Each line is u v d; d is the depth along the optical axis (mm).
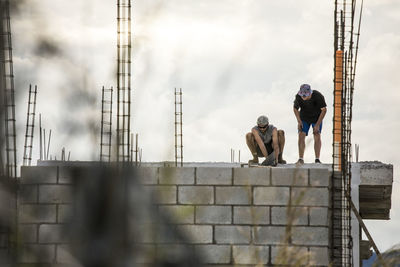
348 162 30844
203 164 35031
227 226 24188
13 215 5844
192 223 24188
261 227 24125
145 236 5742
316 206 24188
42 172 8961
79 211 5711
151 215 5797
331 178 26688
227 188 24344
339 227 26297
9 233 5875
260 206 24234
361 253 32438
